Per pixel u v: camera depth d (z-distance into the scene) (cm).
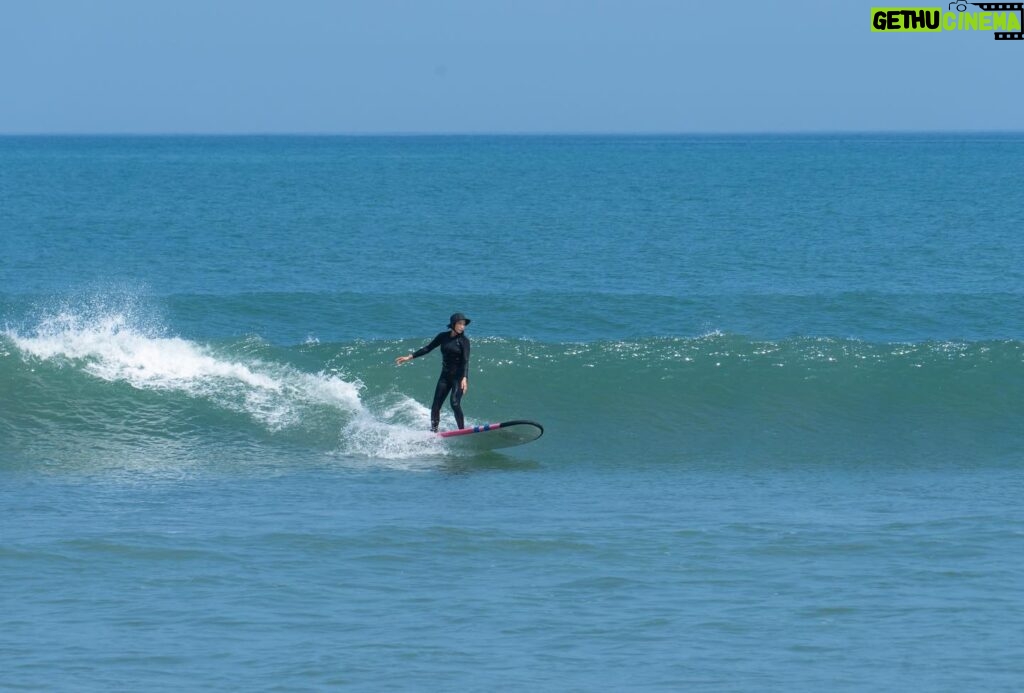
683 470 5819
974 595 3859
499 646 3409
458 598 3841
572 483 5534
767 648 3391
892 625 3581
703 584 3991
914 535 4597
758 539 4534
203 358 6944
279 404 6569
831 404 6794
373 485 5450
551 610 3728
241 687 3089
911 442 6325
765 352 7362
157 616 3644
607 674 3194
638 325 9794
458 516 4875
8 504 5003
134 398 6525
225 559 4244
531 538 4528
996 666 3241
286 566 4175
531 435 6031
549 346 7394
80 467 5688
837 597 3847
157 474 5597
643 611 3712
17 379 6588
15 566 4109
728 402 6800
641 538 4541
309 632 3516
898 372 7138
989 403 6819
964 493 5372
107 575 4044
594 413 6669
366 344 7375
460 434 6078
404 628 3556
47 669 3192
